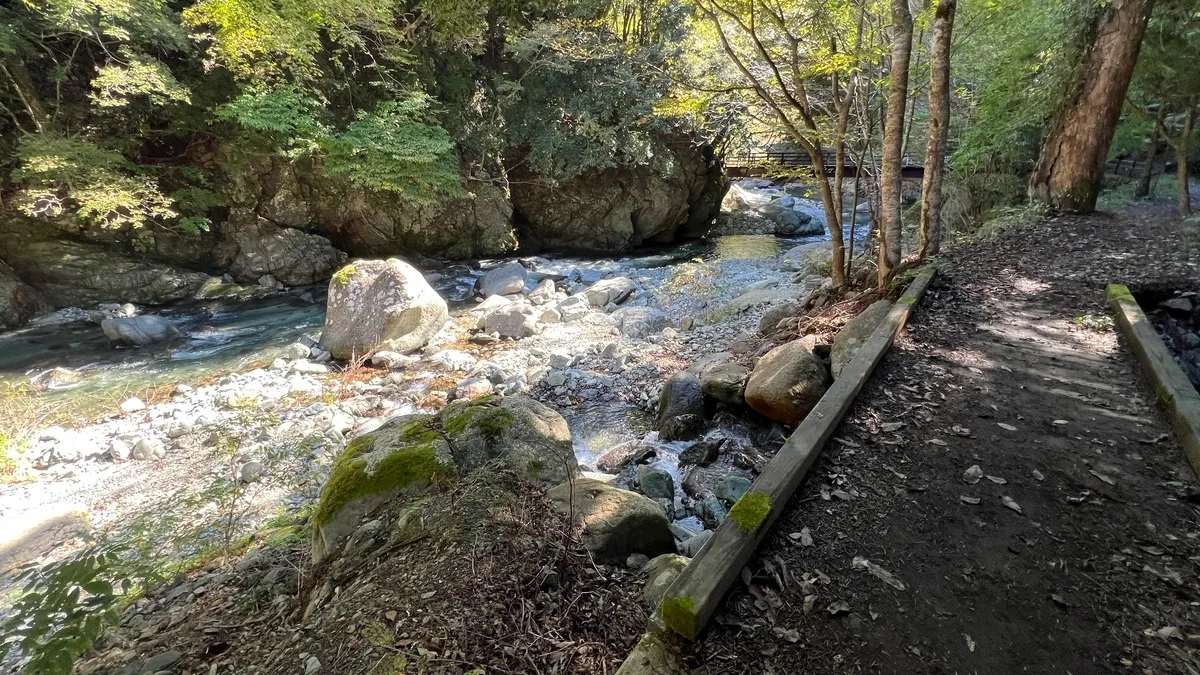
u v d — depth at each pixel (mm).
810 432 3504
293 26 12117
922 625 2293
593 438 6492
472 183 17062
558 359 8727
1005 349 4922
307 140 13117
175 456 6434
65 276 12148
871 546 2727
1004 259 7598
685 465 5625
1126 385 4188
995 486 3154
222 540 4777
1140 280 6105
